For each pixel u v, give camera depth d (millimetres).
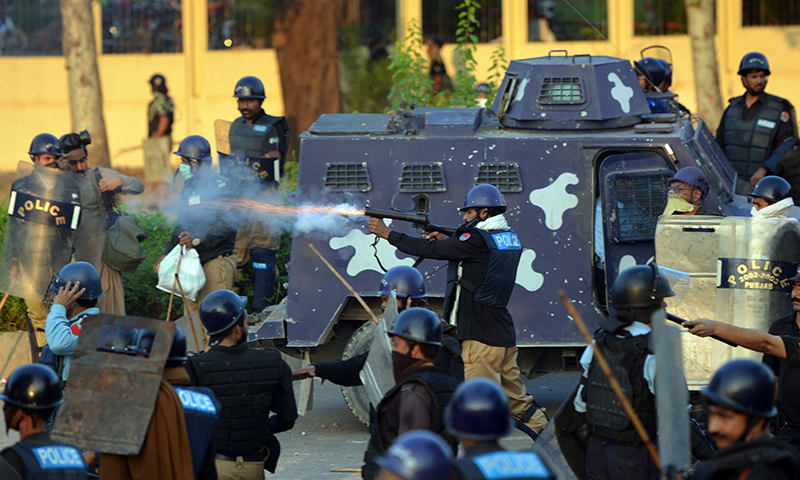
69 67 66875
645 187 27531
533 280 27734
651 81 33000
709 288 23734
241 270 35469
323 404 32375
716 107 57594
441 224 27938
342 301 28125
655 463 16547
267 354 19000
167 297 37219
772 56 81625
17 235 29453
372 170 28188
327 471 25156
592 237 27656
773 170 36625
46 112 85625
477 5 49125
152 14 85500
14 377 14570
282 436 28656
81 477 14305
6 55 85625
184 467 15805
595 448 17125
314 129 28828
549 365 28953
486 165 27906
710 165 28969
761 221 23594
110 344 15656
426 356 16328
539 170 27797
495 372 25094
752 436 13148
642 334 16719
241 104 35469
